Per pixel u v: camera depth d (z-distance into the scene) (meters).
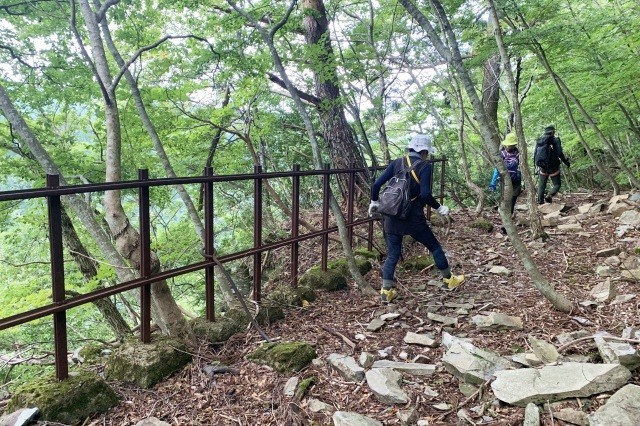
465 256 5.83
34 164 7.43
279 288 4.73
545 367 2.61
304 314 4.14
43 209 7.84
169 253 8.16
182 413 2.63
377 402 2.64
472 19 6.52
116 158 4.12
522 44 5.96
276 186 9.87
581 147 10.81
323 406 2.61
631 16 6.56
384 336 3.62
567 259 5.26
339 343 3.49
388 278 4.36
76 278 8.20
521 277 4.87
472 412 2.46
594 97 7.30
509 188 3.65
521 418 2.32
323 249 4.95
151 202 8.91
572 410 2.25
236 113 7.67
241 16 4.80
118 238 3.87
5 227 8.40
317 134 8.70
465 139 10.26
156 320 4.03
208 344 3.45
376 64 6.28
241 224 8.81
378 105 5.88
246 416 2.58
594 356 2.85
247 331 3.70
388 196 4.28
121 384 2.95
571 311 3.65
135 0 5.66
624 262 4.75
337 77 5.59
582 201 8.70
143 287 3.16
